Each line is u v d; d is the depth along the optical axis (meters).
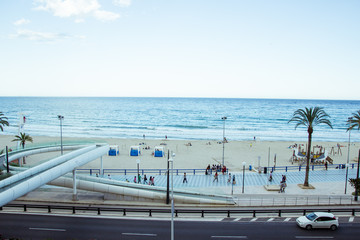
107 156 54.03
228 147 68.31
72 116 159.62
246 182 36.66
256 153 60.50
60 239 19.56
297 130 114.88
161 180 37.62
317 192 32.25
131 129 112.25
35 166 24.89
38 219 23.33
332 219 21.94
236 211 25.30
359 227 22.47
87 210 25.69
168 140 81.38
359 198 29.53
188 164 48.62
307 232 21.36
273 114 180.75
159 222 23.19
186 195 29.34
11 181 20.67
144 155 55.50
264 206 27.12
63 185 28.42
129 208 25.95
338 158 56.06
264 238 20.19
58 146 41.38
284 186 32.53
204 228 22.00
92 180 29.47
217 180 37.44
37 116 156.12
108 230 21.30
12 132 99.75
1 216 23.88
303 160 51.12
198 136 96.75
